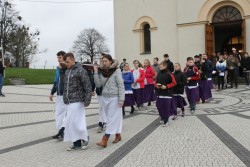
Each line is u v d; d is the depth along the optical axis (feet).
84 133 26.22
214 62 73.00
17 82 104.12
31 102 57.21
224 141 27.63
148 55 96.78
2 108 50.31
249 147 25.58
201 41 87.86
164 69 34.94
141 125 36.01
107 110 27.73
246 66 72.69
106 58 27.45
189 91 43.21
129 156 23.97
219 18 87.04
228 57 74.90
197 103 52.34
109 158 23.68
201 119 38.55
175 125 35.42
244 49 83.20
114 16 101.65
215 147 25.77
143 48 98.43
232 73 73.20
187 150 25.12
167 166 21.39
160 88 34.68
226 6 85.56
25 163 22.99
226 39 102.53
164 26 94.07
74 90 26.00
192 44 88.94
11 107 51.31
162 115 35.06
